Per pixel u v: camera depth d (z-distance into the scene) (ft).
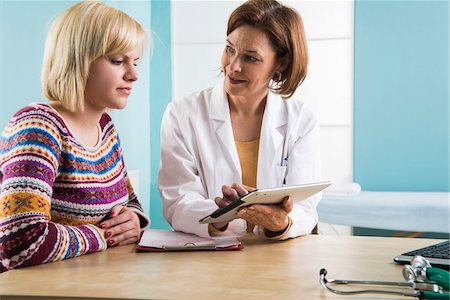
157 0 13.56
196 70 13.57
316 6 13.20
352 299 3.29
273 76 6.22
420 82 13.04
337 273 3.94
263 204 4.89
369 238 5.26
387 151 13.23
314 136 6.40
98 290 3.51
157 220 13.44
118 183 5.31
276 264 4.20
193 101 6.48
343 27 13.15
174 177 6.15
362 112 13.24
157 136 13.61
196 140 6.27
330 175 13.37
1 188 4.44
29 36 11.35
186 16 13.51
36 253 4.22
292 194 4.86
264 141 6.19
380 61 13.11
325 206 10.73
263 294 3.39
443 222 10.21
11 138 4.57
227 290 3.48
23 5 11.34
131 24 4.93
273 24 5.77
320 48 13.25
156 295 3.38
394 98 13.12
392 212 10.39
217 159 6.23
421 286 3.46
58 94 4.81
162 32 13.56
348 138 13.26
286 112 6.42
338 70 13.23
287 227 5.10
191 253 4.63
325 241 5.12
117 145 5.45
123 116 12.26
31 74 11.38
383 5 13.03
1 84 11.34
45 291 3.51
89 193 4.90
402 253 4.59
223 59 5.97
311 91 13.33
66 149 4.76
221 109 6.28
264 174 6.19
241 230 5.75
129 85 5.00
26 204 4.32
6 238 4.25
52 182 4.57
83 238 4.58
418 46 13.00
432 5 12.91
